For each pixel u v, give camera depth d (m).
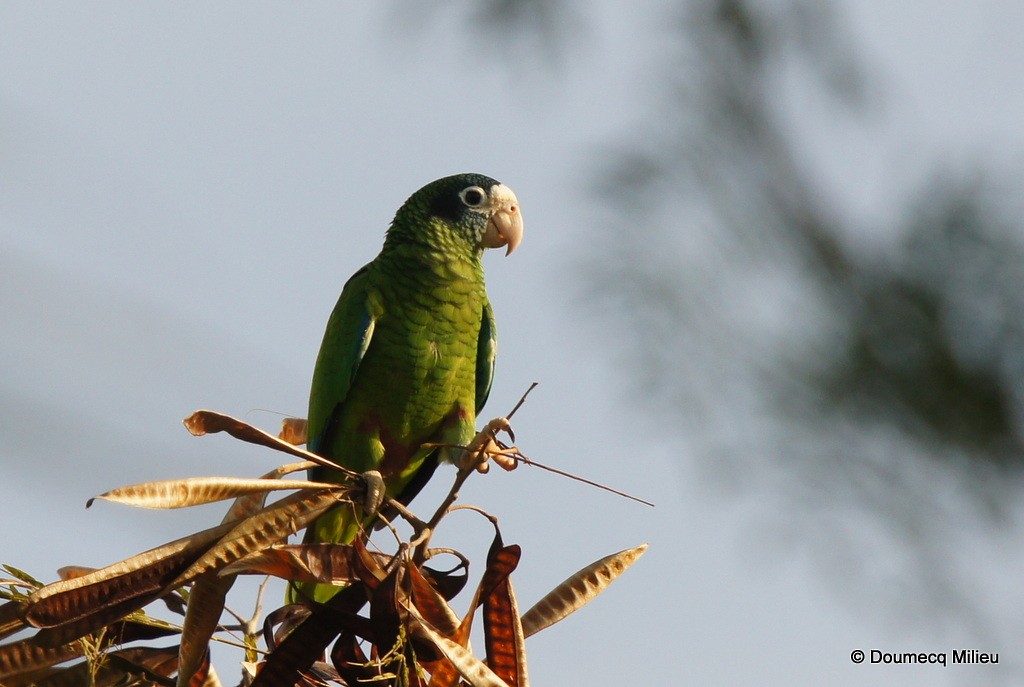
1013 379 4.71
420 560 7.17
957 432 4.74
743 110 5.75
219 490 6.36
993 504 4.76
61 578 6.86
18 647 6.90
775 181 5.57
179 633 7.18
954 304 4.81
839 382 4.98
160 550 6.45
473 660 6.57
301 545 6.72
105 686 7.09
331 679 7.18
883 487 4.96
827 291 5.11
